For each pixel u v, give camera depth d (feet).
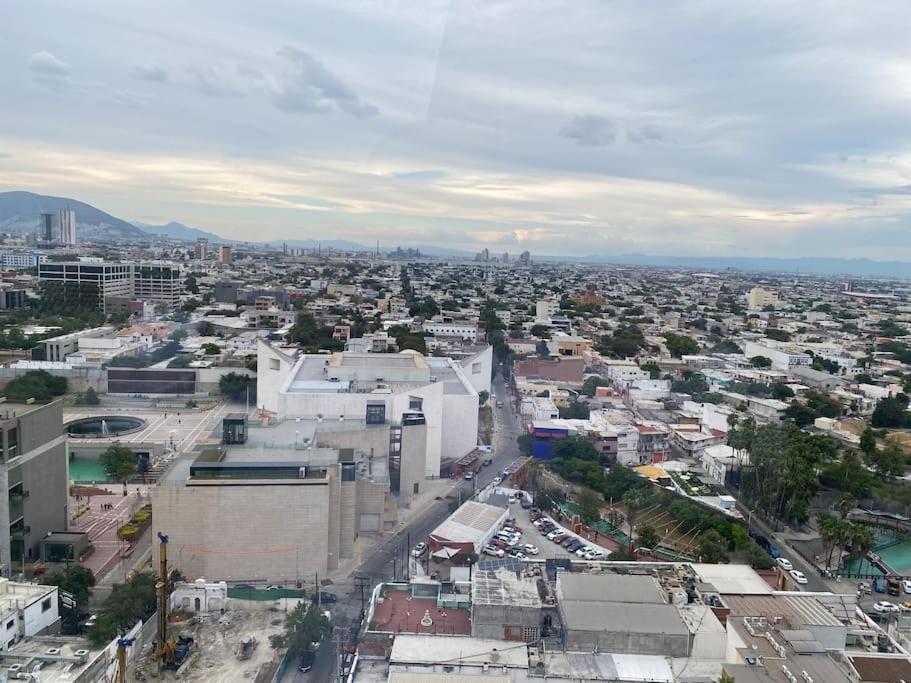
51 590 361.71
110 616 351.67
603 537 511.81
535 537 503.20
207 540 424.05
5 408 453.58
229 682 328.29
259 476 435.94
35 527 445.78
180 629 370.53
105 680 313.94
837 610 348.59
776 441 584.40
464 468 643.45
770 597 350.02
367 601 402.11
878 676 288.30
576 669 296.30
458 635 321.32
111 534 492.54
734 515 542.57
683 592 343.26
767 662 293.43
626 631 308.81
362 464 520.42
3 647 332.19
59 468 472.85
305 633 346.54
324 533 434.30
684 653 309.42
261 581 429.38
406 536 497.46
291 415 595.47
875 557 514.27
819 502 595.06
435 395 620.08
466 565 431.43
